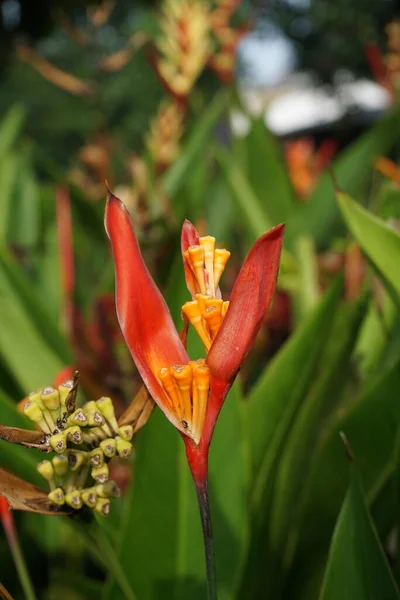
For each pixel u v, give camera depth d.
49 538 0.83
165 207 1.03
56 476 0.45
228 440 0.61
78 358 0.90
